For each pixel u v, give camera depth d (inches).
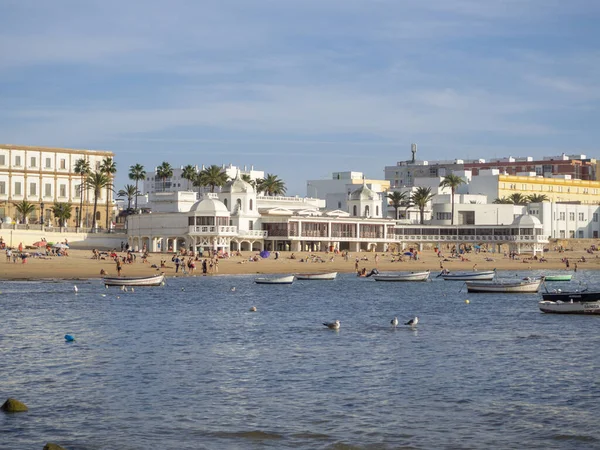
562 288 5418.3
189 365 2249.0
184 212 7559.1
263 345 2613.2
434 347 2586.1
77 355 2375.7
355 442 1571.1
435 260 7810.0
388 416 1743.4
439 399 1882.4
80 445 1540.4
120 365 2235.5
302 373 2155.5
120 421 1691.7
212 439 1583.4
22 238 7273.6
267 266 6589.6
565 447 1551.4
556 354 2458.2
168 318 3316.9
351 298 4424.2
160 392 1927.9
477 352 2490.2
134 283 4859.7
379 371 2187.5
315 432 1630.2
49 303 3833.7
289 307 3875.5
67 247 6978.4
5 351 2425.0
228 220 7519.7
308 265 6865.2
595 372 2177.7
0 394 1893.5
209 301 4111.7
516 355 2438.5
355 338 2780.5
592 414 1763.0
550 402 1859.0
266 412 1766.7
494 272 6003.9
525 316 3499.0
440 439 1590.8
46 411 1755.7
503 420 1716.3
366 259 7568.9
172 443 1557.6
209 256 6983.3
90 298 4111.7
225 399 1871.3
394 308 3865.7
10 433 1603.1
